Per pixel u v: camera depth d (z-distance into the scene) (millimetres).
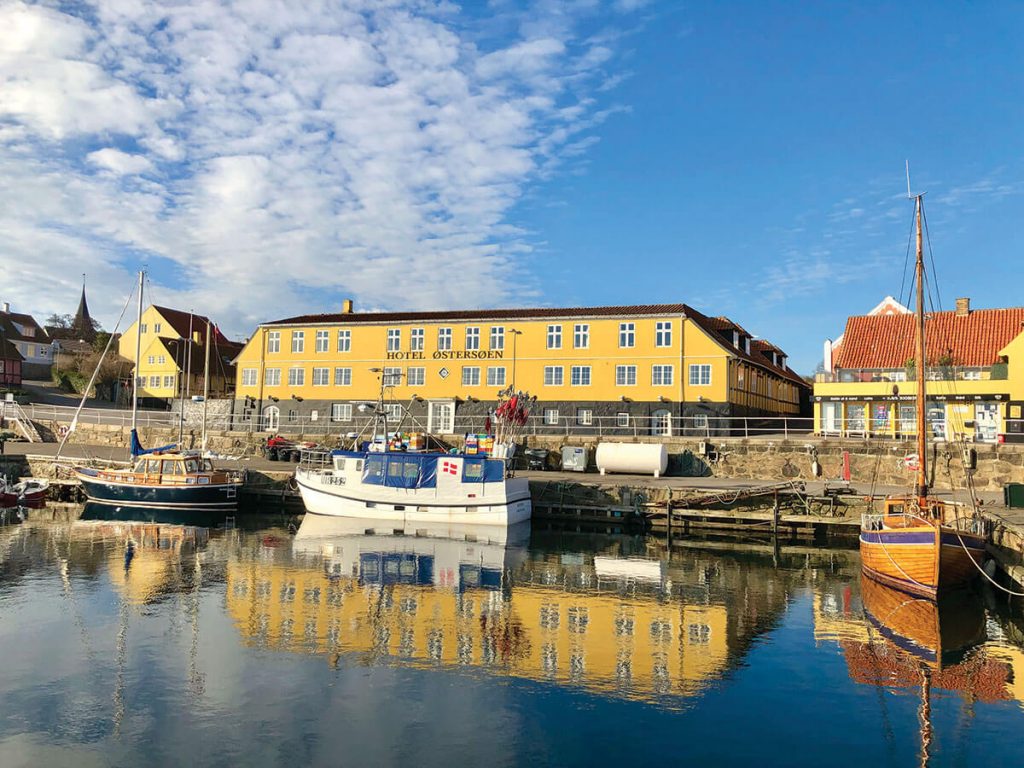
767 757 9734
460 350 45750
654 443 36875
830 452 33906
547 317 43969
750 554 24875
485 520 29453
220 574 20047
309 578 19672
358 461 31234
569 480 33125
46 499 36375
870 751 9969
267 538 26266
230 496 33438
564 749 9836
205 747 9734
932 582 17672
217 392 65250
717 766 9469
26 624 15141
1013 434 31656
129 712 10805
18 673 12336
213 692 11594
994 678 12703
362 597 17719
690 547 26141
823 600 18094
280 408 49281
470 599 17688
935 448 30609
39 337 83812
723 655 13789
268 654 13398
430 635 14711
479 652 13688
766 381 50750
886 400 36625
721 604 17625
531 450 39062
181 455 33438
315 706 11094
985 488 30828
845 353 41188
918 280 20812
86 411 54969
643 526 30438
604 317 42750
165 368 64250
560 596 18172
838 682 12477
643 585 19578
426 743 9930
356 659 13195
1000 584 18953
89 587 18422
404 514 30406
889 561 18797
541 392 43750
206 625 15203
